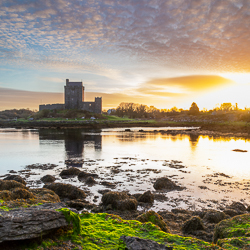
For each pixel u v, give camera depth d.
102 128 122.62
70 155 36.94
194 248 7.05
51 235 7.36
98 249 6.95
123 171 26.39
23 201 10.50
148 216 11.64
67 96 196.25
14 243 6.60
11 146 47.31
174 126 142.62
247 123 123.31
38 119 165.75
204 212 13.82
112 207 15.14
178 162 31.80
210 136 75.88
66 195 17.69
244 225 9.20
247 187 20.50
